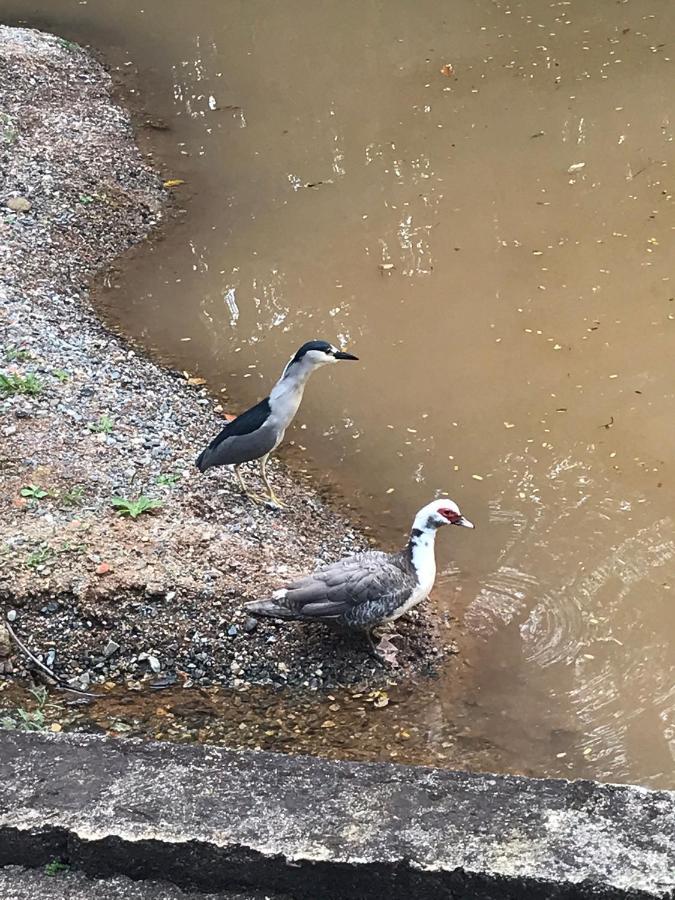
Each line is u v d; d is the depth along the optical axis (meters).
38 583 3.06
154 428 3.81
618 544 3.46
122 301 4.74
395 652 3.07
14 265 4.71
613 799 1.84
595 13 6.93
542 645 3.12
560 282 4.69
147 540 3.24
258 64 6.77
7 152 5.52
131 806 1.87
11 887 1.84
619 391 4.11
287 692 2.96
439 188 5.40
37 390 3.80
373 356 4.39
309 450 3.94
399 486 3.76
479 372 4.27
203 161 5.80
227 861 1.81
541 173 5.44
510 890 1.74
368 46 6.85
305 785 1.90
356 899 1.80
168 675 2.98
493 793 1.86
